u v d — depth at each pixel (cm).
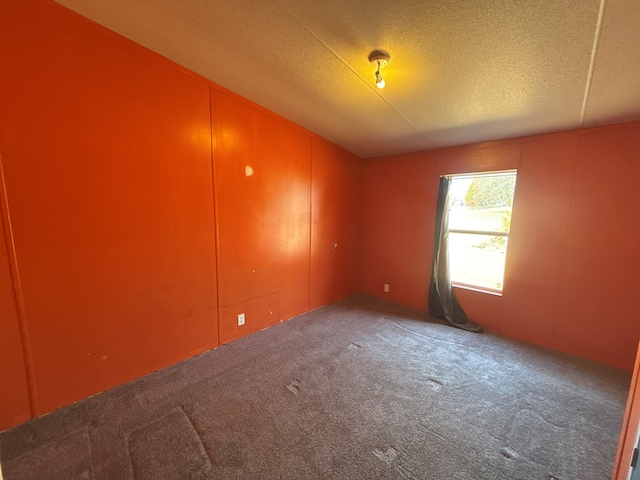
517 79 176
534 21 129
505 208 290
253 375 207
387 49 162
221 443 146
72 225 165
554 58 152
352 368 218
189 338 227
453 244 333
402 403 178
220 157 234
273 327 293
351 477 128
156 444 144
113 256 182
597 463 136
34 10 144
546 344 259
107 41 169
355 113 258
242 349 245
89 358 177
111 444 144
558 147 246
